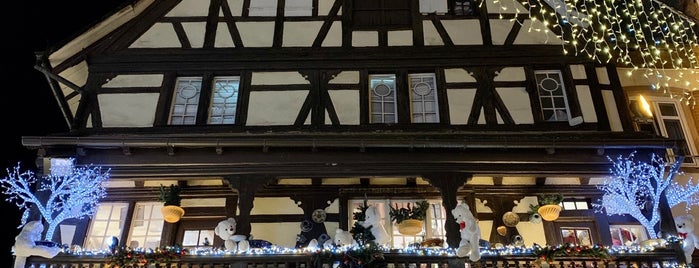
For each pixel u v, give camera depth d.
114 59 12.09
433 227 11.56
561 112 11.66
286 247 10.93
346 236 9.96
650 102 12.45
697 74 12.76
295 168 10.64
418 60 12.15
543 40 12.34
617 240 11.55
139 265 9.68
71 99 12.57
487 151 10.79
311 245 10.05
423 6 12.74
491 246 10.73
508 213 11.50
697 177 11.79
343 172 10.62
